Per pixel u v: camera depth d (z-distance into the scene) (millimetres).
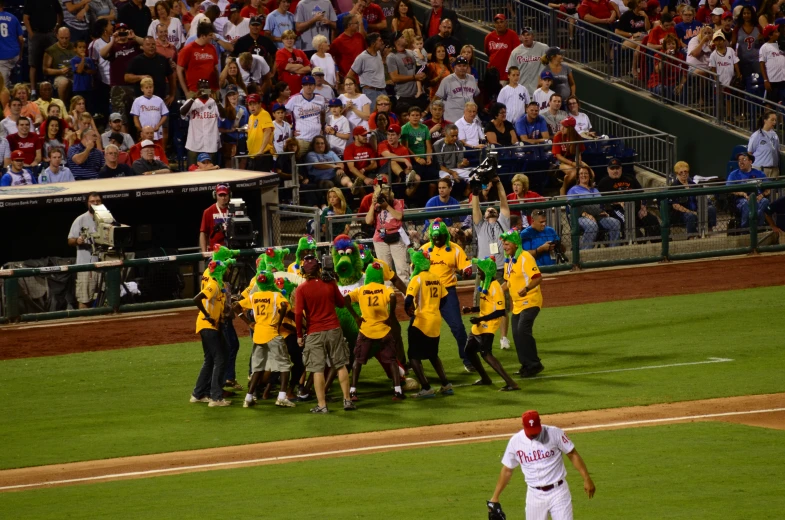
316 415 56125
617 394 57062
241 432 53781
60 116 91625
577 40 115188
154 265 79688
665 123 108188
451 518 39188
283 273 60250
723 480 42625
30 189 82188
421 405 57062
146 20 101625
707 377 59438
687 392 56938
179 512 41344
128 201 87750
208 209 81062
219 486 44906
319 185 92562
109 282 78938
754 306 75812
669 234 90375
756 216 92000
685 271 87438
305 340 56594
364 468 46562
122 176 89312
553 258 88312
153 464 49375
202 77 97250
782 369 60531
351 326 60750
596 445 48531
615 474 44062
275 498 42688
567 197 89250
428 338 57969
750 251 92375
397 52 104438
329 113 97375
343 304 57094
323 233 82500
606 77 112062
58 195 80312
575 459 34688
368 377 64062
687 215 90562
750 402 54906
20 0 109438
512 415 54406
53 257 83562
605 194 91188
